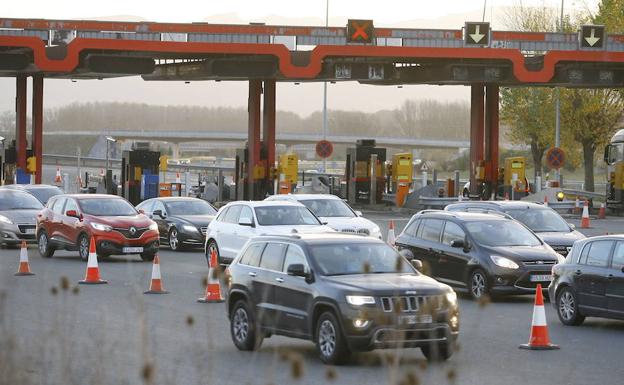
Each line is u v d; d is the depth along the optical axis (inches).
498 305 1881.2
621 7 5895.7
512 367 1248.8
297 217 2352.4
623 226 3804.1
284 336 1457.9
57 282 2110.0
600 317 1605.6
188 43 3951.8
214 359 1299.2
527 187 4613.7
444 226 2026.3
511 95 6392.7
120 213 2645.2
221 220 2418.8
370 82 4522.6
